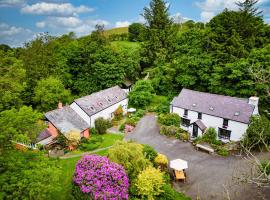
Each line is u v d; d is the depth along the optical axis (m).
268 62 45.25
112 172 24.73
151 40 77.25
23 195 20.47
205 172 31.95
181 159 35.03
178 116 44.97
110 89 54.19
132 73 68.88
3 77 24.22
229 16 59.84
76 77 64.31
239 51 52.91
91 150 38.69
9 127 21.30
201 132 41.34
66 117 42.31
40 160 23.39
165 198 26.44
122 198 23.98
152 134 42.97
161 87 61.88
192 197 27.56
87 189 23.80
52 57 58.66
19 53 58.06
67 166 33.69
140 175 25.78
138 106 55.94
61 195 27.70
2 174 21.17
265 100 45.12
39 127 25.58
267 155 34.78
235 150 36.84
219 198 27.25
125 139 41.81
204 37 60.31
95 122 45.31
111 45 74.00
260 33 57.97
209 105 42.47
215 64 52.75
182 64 56.47
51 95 49.44
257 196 27.08
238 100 41.19
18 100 30.38
